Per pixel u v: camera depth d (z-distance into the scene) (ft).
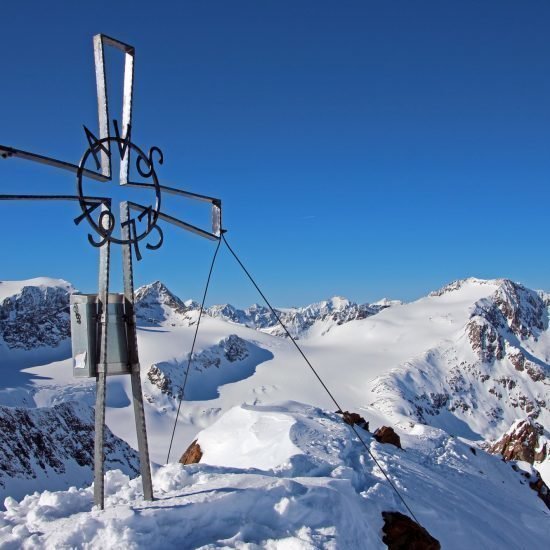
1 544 27.63
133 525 28.99
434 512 57.57
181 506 30.99
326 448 63.52
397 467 68.80
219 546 29.71
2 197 29.07
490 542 60.08
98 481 33.35
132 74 35.04
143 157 35.35
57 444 285.84
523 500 101.81
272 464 58.23
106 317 33.47
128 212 35.14
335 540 32.81
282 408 82.89
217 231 41.32
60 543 27.58
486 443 264.93
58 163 30.99
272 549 30.73
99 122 34.24
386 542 44.98
